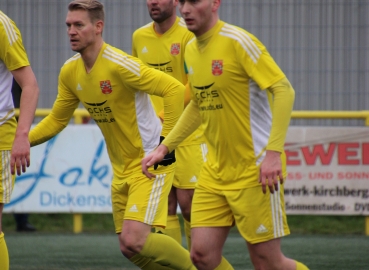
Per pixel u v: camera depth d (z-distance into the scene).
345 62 29.83
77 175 26.11
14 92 26.14
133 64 14.43
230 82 12.42
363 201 25.61
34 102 13.61
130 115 14.76
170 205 18.36
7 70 13.77
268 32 30.08
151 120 15.06
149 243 14.70
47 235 26.34
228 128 12.62
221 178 12.86
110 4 30.61
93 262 20.95
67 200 26.14
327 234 26.58
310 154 25.58
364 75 29.72
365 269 19.62
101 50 14.52
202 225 13.02
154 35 18.64
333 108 29.86
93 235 26.36
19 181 26.19
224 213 12.99
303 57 29.97
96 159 26.05
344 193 25.61
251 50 12.18
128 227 14.62
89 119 27.83
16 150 13.31
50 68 30.84
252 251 12.82
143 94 14.93
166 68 18.56
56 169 26.14
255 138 12.56
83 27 14.22
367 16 29.75
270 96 12.73
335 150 25.53
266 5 30.05
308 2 29.94
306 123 28.89
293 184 25.62
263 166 11.84
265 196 12.52
